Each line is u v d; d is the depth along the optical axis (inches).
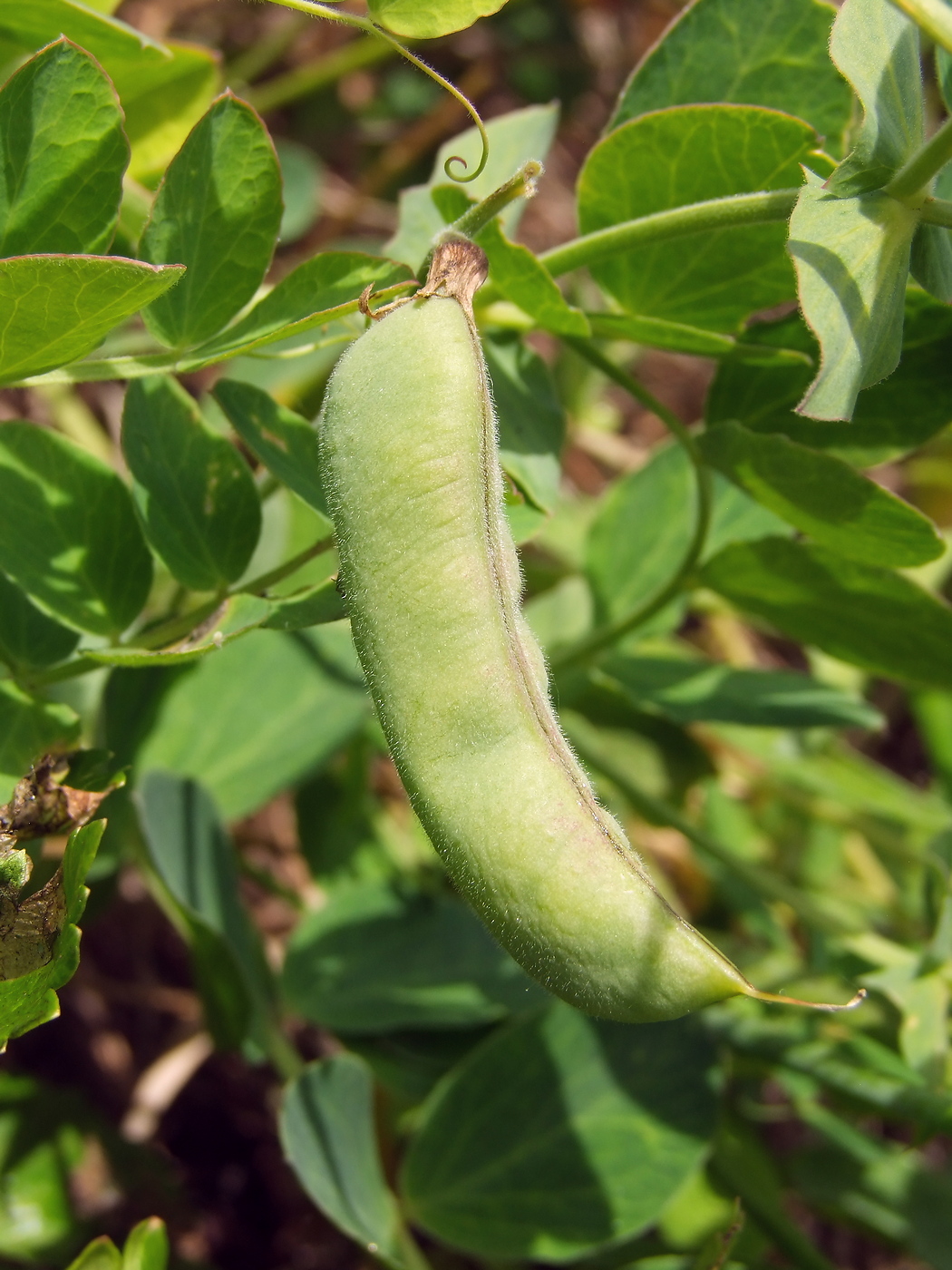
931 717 13.1
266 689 10.5
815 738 12.8
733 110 8.8
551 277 9.0
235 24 16.1
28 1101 10.1
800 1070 10.4
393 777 12.7
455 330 7.7
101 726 10.0
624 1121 9.8
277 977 10.5
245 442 8.5
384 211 15.7
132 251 9.4
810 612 9.8
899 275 8.1
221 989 9.7
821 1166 11.1
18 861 8.1
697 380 17.4
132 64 9.5
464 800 7.5
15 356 7.9
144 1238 8.7
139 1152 10.3
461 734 7.5
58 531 8.7
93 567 8.7
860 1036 10.7
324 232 15.5
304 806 11.6
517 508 9.1
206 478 8.7
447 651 7.5
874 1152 11.1
